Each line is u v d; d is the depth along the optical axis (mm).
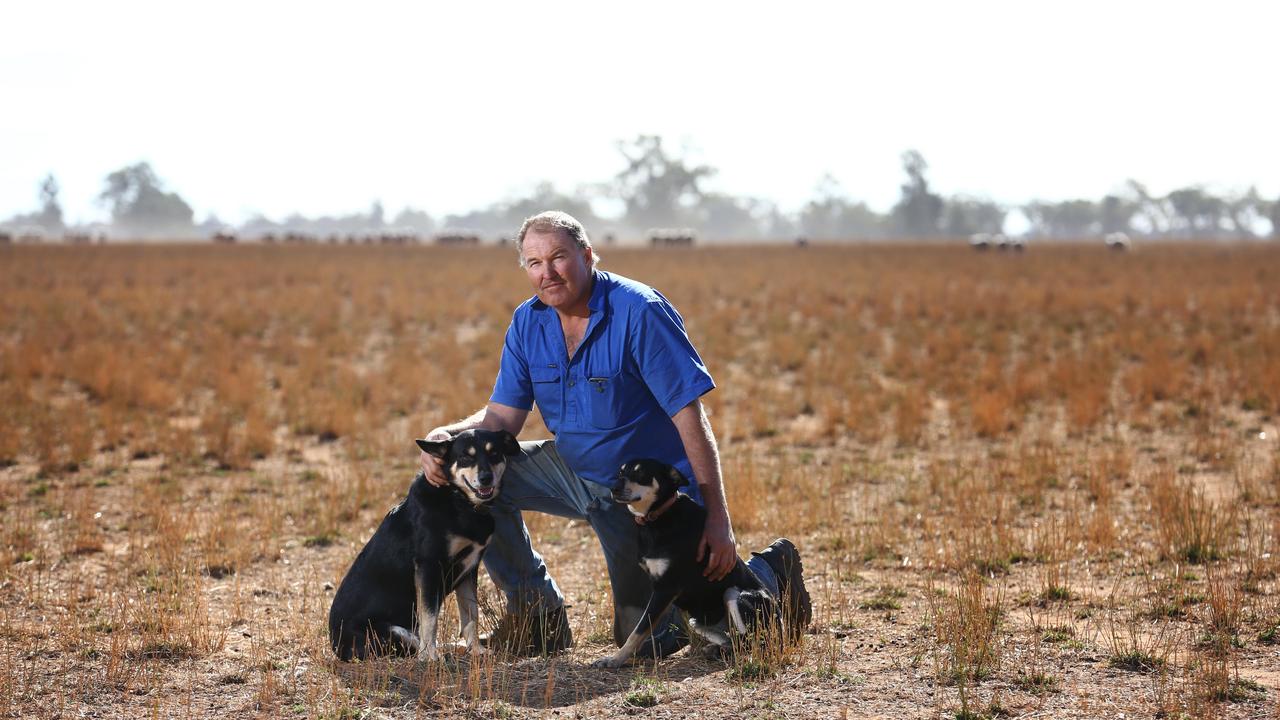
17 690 4465
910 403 12391
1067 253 61906
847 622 5430
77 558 6879
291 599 6090
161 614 5512
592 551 7172
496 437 4715
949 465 9703
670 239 96750
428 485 4758
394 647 4793
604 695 4379
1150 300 25328
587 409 4891
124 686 4539
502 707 4199
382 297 29141
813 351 18656
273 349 18078
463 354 17828
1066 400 13180
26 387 13570
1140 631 5102
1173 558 6387
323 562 6926
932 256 58000
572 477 5133
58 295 27234
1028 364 15562
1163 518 7004
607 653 5184
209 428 11531
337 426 11664
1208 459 9578
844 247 84312
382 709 4199
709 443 4762
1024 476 8797
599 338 4797
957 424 11570
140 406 13070
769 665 4578
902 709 4133
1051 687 4328
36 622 5512
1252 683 4277
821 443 10992
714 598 4719
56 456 9883
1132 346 17359
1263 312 22703
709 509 4684
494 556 5203
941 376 15180
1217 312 22922
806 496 8320
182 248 71062
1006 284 32938
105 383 13820
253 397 13359
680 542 4578
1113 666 4578
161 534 7305
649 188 191375
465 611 4926
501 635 5184
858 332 20500
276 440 11398
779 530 7395
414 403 13445
